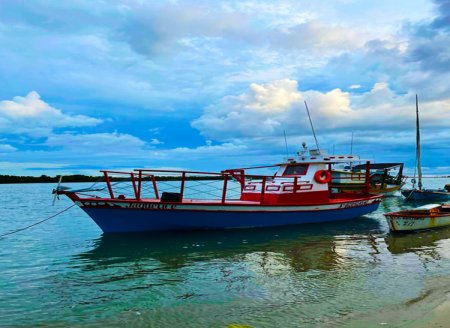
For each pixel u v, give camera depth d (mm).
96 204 17359
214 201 19547
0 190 87000
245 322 8102
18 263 13695
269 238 18000
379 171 46062
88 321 8352
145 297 9820
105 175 18359
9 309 9078
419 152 39594
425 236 18672
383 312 8391
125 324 8156
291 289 10258
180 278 11508
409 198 40312
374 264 12961
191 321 8234
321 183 22719
